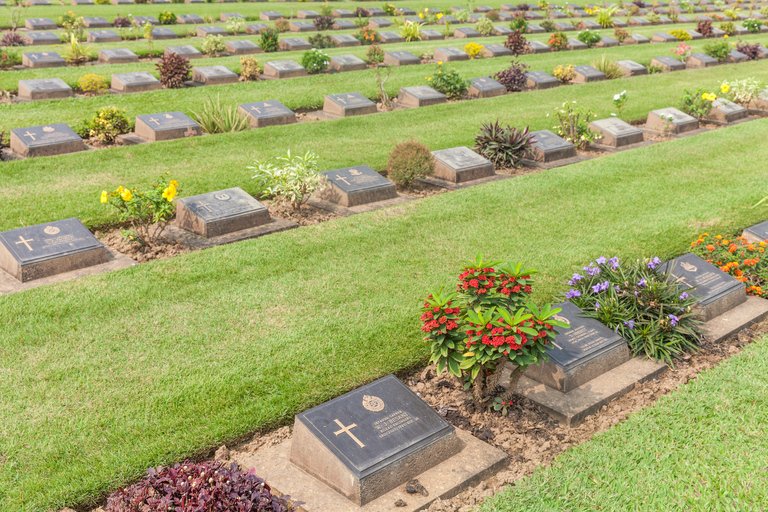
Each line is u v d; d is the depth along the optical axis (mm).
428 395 5777
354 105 16016
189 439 4953
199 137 12953
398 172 11273
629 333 6438
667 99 18875
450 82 17922
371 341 6387
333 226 9352
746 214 9977
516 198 10703
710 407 5441
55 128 12266
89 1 35500
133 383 5621
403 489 4492
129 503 3705
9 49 19688
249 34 28688
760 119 16906
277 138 13445
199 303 7074
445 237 9047
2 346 6113
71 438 4918
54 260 7668
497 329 4836
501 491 4531
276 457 4844
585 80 21109
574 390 5730
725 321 7082
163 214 8859
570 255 8422
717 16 42125
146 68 19156
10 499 4316
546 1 43719
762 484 4492
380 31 28766
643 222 9672
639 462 4773
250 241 8742
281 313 6906
